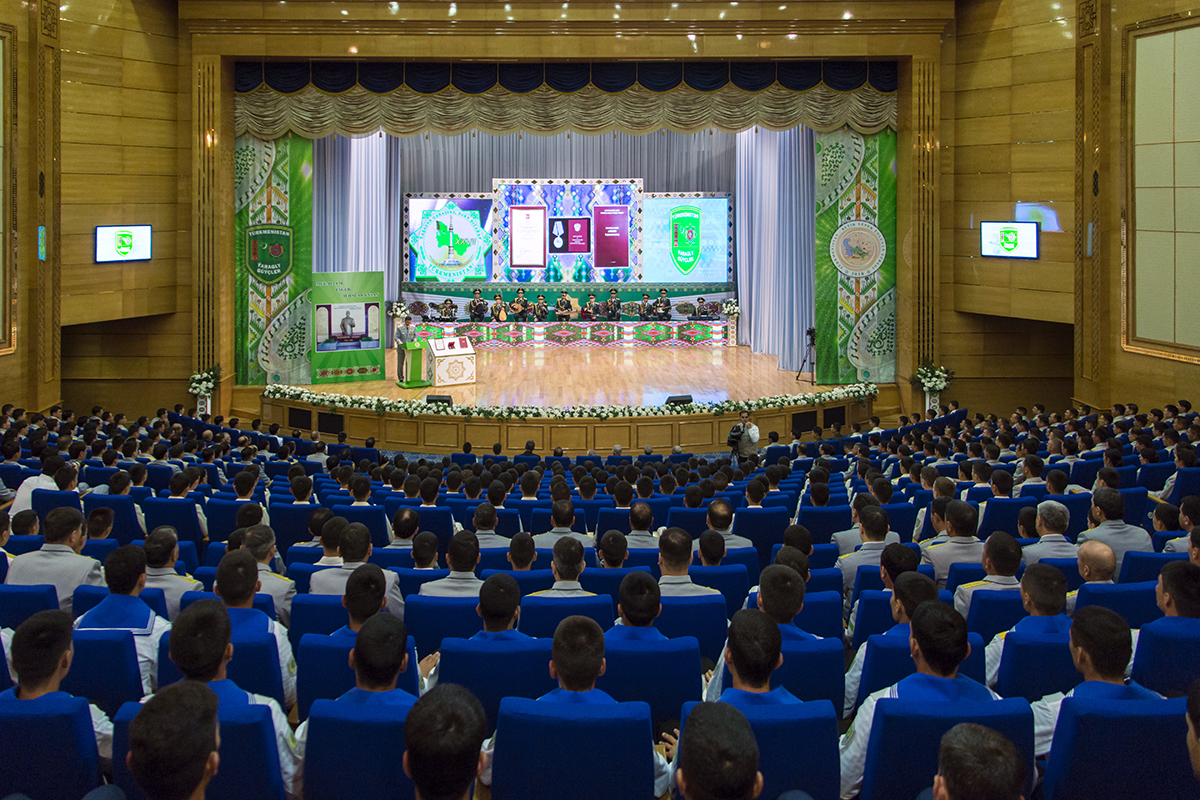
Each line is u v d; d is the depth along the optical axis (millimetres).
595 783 3336
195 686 2695
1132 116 17078
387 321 31375
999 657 4609
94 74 18547
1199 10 15633
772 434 17531
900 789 3314
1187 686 4199
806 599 5422
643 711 3350
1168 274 16562
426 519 8461
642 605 4547
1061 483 8805
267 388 20750
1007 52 19688
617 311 31656
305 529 8711
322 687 4320
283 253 21328
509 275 32312
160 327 20594
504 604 4473
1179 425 13750
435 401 19344
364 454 15031
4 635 4465
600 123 20641
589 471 12359
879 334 21625
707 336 31250
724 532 7402
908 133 20484
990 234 20219
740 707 3402
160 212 19953
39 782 3254
